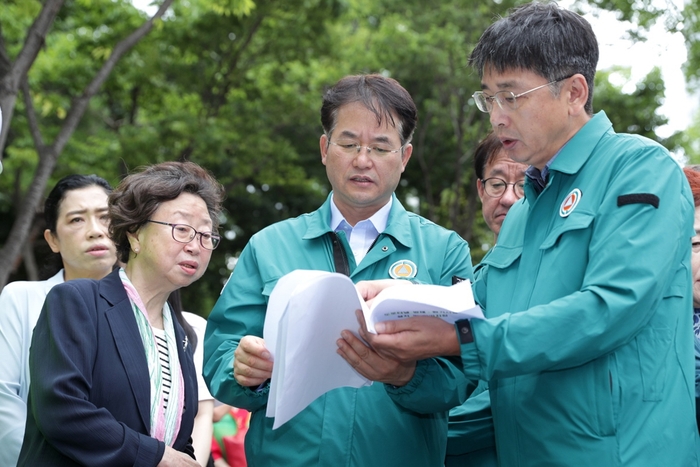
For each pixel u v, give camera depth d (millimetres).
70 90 12430
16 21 10672
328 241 3000
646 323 2287
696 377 2752
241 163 13227
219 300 2986
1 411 3164
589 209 2369
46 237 3873
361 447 2746
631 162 2355
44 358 2535
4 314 3395
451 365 2627
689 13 8203
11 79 5910
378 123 2914
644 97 15023
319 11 12398
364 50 13898
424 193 17047
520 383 2453
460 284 2348
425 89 13852
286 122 13680
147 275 2768
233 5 9664
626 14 8234
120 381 2574
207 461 3625
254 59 13344
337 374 2525
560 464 2309
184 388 2799
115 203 2785
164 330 2828
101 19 11414
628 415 2250
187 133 11836
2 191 14352
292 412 2395
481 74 2539
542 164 2562
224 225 15930
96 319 2617
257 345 2488
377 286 2516
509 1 12133
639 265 2199
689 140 16578
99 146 12789
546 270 2412
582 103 2451
